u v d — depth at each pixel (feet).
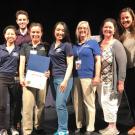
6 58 14.21
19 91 14.82
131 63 14.60
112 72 14.43
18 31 15.49
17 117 14.92
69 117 17.60
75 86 15.16
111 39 14.67
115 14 23.71
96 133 14.90
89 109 14.97
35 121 15.28
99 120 17.08
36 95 14.79
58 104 14.37
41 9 23.59
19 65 14.51
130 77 14.76
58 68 14.29
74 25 23.79
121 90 14.30
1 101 14.17
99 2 23.79
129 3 23.47
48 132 15.12
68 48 14.15
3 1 23.26
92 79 14.80
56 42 14.56
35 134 14.87
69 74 14.03
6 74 14.17
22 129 15.05
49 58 14.30
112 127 14.76
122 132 15.03
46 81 14.65
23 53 14.43
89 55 14.67
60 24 14.42
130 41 14.56
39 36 14.51
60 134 14.44
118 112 18.51
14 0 23.34
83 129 15.44
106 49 14.58
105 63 14.57
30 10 23.49
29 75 14.19
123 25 14.67
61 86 13.96
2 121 14.43
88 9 23.86
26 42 15.30
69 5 23.81
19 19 15.42
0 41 23.13
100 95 14.93
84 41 14.85
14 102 14.71
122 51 14.28
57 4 23.73
